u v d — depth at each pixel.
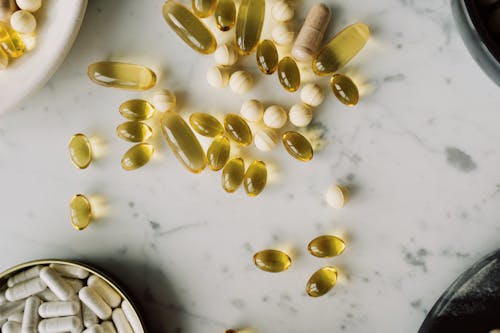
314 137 0.27
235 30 0.26
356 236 0.27
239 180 0.26
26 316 0.27
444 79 0.26
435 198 0.26
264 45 0.26
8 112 0.27
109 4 0.27
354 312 0.27
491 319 0.25
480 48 0.24
